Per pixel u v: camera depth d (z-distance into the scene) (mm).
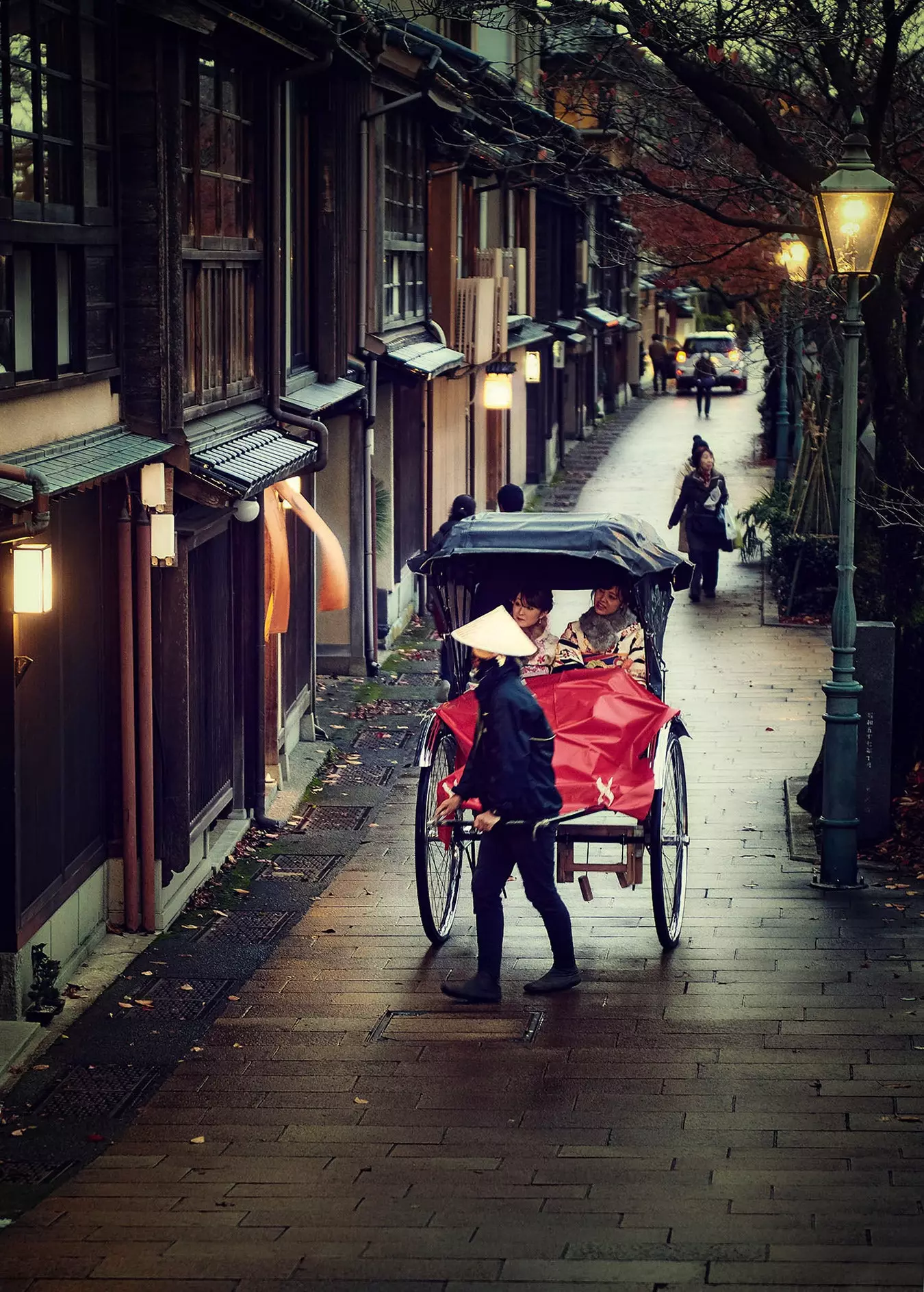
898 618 14062
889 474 13953
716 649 21500
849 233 11664
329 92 17531
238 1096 8664
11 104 8992
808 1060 8984
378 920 11703
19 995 9641
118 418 11023
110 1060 9305
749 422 55812
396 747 16922
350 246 19000
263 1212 7020
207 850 13047
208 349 12750
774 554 25312
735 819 14133
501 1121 8203
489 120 19062
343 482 19766
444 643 15469
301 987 10383
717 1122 8117
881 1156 7594
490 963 10055
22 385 9156
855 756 12156
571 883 12375
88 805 11047
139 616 11266
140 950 11164
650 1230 6621
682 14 13258
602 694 10750
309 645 17031
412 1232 6680
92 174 10438
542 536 11430
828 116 14969
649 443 49000
